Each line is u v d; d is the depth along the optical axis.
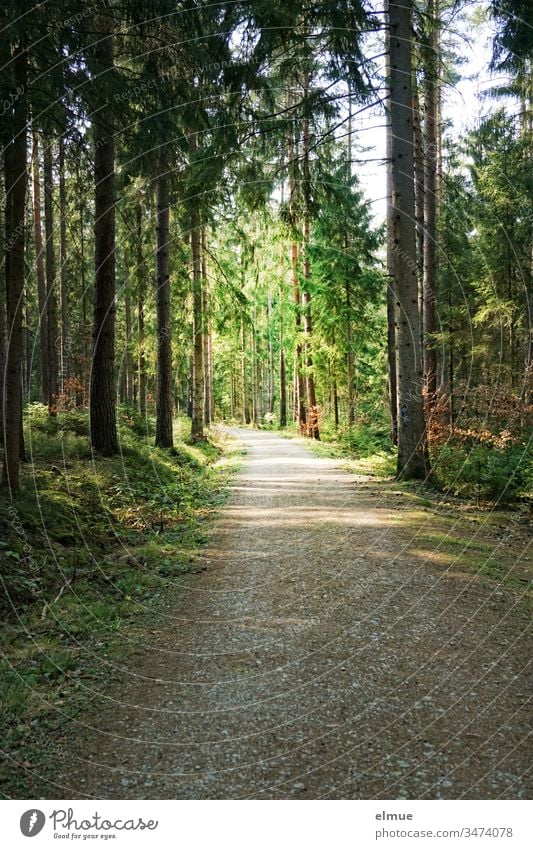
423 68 11.88
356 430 23.41
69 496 8.33
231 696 3.71
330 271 22.16
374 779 2.88
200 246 18.20
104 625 4.94
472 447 12.00
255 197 12.05
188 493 11.18
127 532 7.99
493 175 15.45
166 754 3.10
